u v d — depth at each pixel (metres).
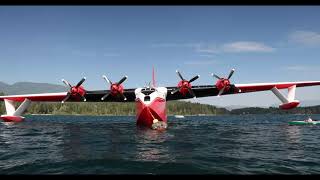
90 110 189.75
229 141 16.47
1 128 27.78
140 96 27.67
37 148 14.04
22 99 35.38
